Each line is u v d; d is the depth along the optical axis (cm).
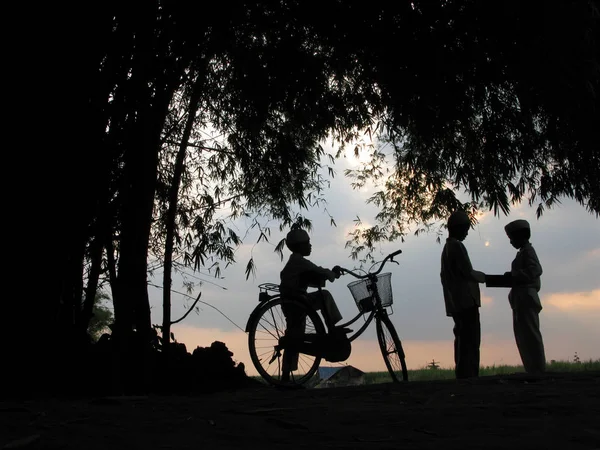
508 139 735
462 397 448
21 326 599
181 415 390
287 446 293
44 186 599
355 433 322
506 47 623
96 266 739
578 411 370
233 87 785
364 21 639
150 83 657
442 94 655
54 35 596
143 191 670
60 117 603
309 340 631
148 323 681
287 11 655
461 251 667
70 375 636
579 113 721
